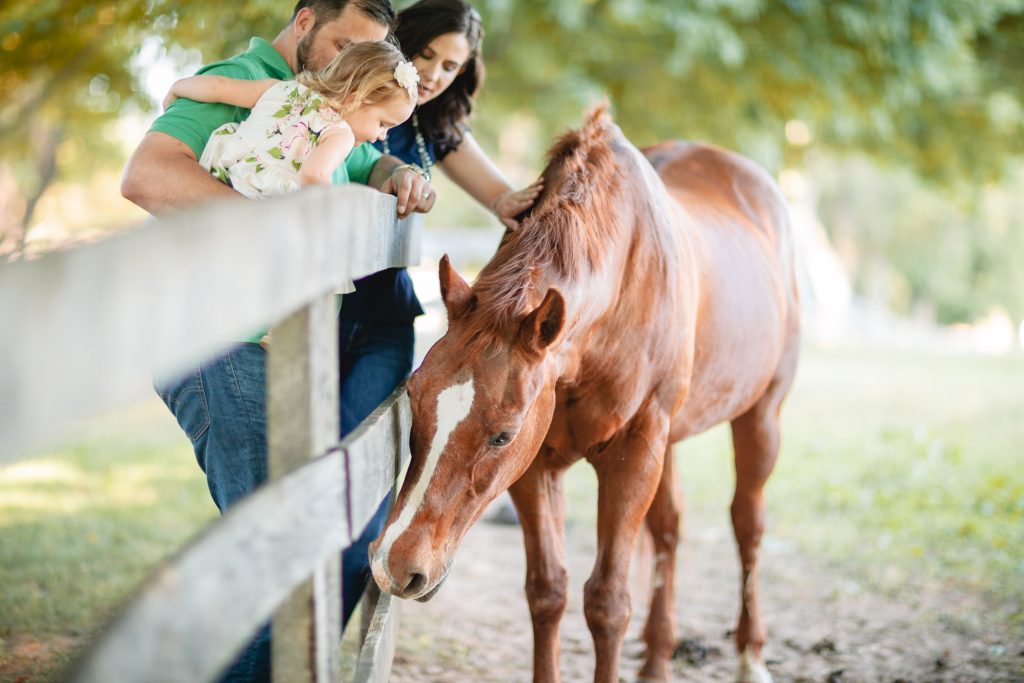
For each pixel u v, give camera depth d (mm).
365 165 2809
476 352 2084
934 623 3883
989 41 10594
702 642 3777
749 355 3432
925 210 30594
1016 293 34594
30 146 12094
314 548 1465
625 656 3654
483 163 3488
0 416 825
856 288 35500
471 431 2051
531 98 9766
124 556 4254
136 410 9297
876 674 3393
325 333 1591
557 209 2502
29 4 7773
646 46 9023
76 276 898
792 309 4039
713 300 3193
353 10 2396
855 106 9492
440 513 2035
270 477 1526
